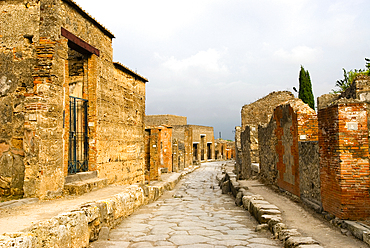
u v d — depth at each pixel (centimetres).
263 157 1439
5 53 813
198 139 4759
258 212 755
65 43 848
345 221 582
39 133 753
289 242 504
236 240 580
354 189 595
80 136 1026
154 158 1939
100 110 1066
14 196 771
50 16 798
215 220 797
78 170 988
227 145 6131
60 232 455
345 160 602
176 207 1030
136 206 939
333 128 634
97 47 1064
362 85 1020
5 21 820
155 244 556
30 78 794
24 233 391
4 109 804
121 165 1259
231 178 1591
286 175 1049
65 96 849
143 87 1580
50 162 773
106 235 612
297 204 866
